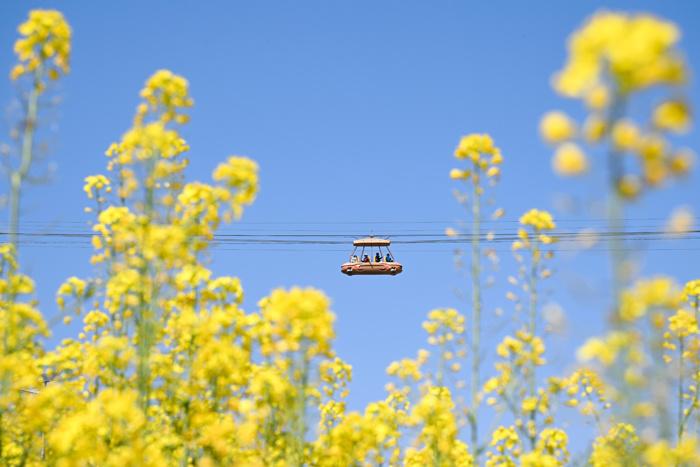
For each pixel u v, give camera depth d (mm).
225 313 7160
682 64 2732
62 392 7004
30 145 6418
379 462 8789
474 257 7715
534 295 7754
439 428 8344
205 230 6945
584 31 2906
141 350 6777
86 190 7934
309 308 6910
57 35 6781
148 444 6430
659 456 5875
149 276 6895
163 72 7520
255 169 7062
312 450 7883
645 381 3984
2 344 6617
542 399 7746
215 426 6922
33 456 7148
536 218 8023
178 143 7309
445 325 8273
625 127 2787
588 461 8023
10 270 6730
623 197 2896
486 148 7832
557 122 2922
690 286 8891
